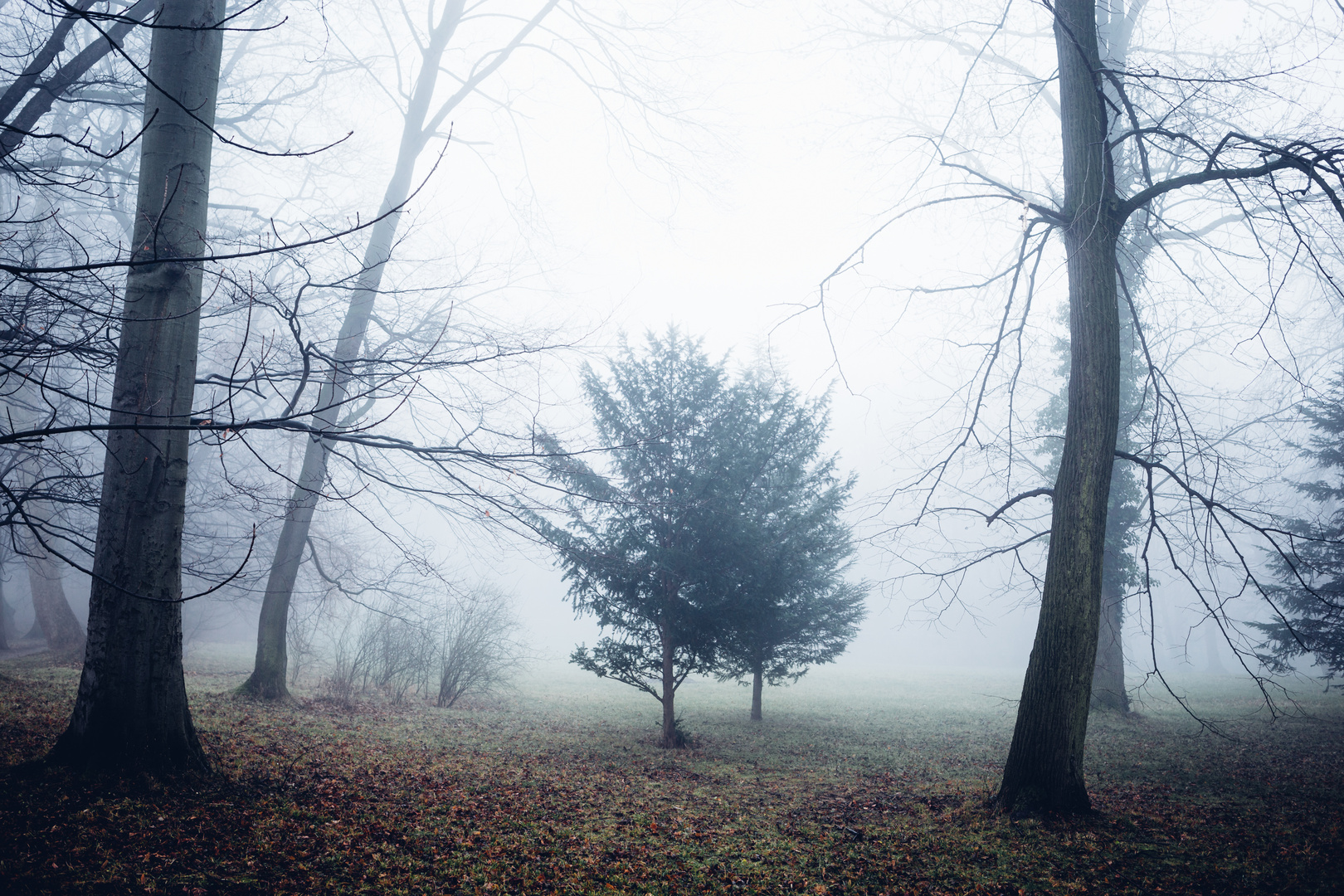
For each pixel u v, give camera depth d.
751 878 5.72
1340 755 11.04
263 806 6.19
